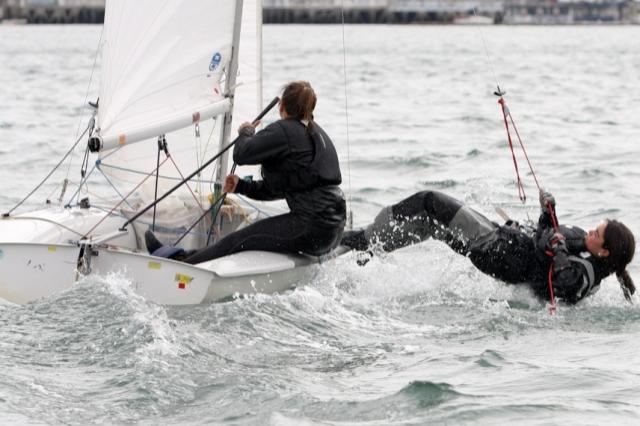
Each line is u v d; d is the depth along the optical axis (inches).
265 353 724.0
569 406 625.6
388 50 7322.8
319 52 6801.2
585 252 850.1
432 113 2733.8
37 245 815.1
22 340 724.7
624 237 832.9
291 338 759.1
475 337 778.8
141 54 860.0
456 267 965.2
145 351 706.8
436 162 1766.7
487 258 876.0
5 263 819.4
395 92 3513.8
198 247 962.1
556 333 788.0
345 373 689.0
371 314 834.2
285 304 829.8
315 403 629.9
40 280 818.8
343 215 852.6
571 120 2554.1
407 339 770.8
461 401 631.8
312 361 712.4
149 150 982.4
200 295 808.9
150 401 629.9
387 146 1994.3
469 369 697.6
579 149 1963.6
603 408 623.2
